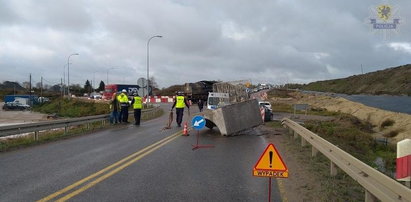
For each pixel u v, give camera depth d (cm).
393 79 7325
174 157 1137
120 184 780
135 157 1120
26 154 1184
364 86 8031
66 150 1272
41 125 1591
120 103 2472
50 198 668
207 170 947
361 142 2106
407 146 715
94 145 1403
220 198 690
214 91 3588
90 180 810
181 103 2259
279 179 858
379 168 1373
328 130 2352
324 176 895
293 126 1730
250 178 862
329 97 6806
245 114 1892
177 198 684
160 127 2233
